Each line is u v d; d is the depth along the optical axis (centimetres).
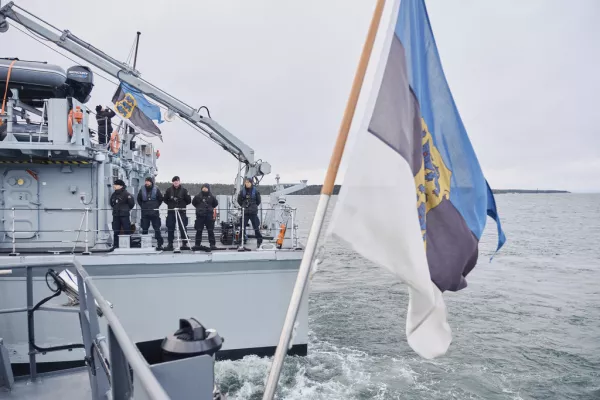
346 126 260
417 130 310
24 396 423
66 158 1059
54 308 444
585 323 1731
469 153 350
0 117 1068
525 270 3136
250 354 1036
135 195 1599
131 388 276
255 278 1023
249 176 1357
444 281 335
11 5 1155
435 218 341
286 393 1006
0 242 1065
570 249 4509
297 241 1124
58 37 1206
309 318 1712
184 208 1052
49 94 1213
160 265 976
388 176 267
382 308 1884
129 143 1452
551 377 1200
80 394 427
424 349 278
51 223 1089
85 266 951
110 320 253
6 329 940
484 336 1546
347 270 3003
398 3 277
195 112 1302
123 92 1327
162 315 982
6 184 1075
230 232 1248
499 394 1095
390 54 282
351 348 1355
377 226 262
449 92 346
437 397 1059
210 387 232
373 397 1033
